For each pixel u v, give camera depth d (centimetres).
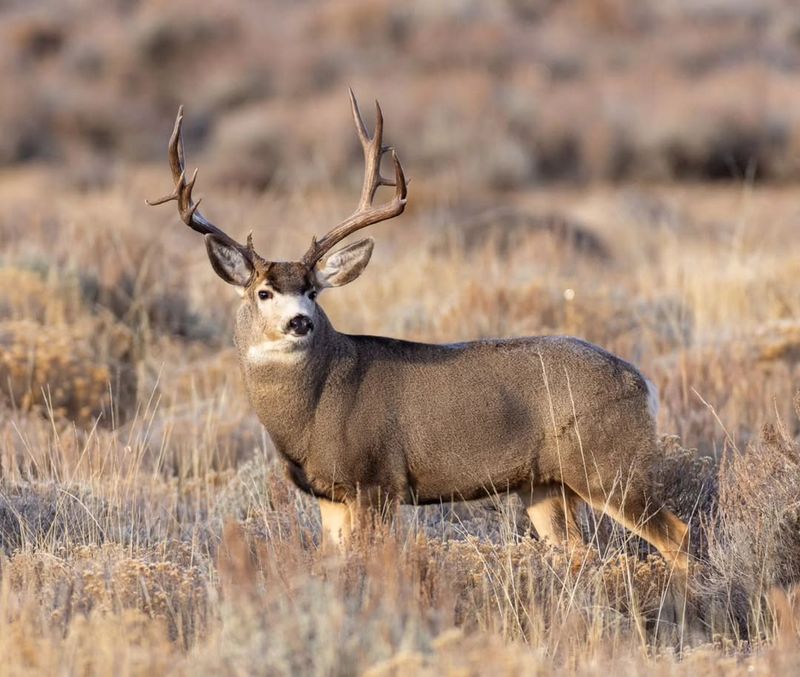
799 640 2380
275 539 2653
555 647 2339
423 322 4862
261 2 17800
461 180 11519
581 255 6912
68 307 4672
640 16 17512
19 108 13050
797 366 4069
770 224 8975
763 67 14825
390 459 2892
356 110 3111
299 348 2827
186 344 4791
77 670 2064
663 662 2273
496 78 14500
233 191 11119
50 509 3036
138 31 15425
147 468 3597
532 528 3167
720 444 3541
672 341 4697
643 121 12425
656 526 2927
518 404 2905
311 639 2038
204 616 2381
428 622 2212
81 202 8750
